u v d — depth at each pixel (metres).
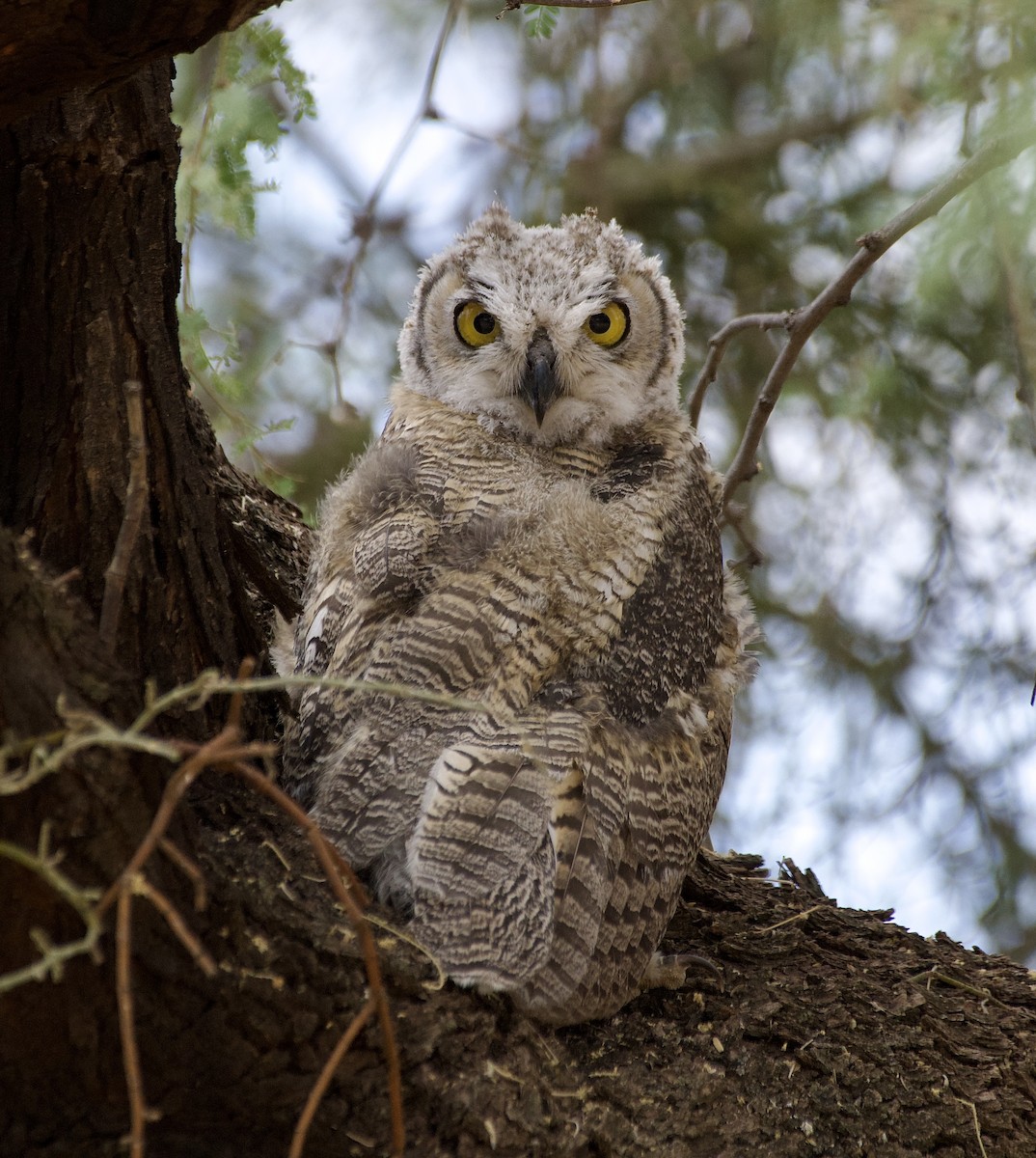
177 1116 5.83
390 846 6.70
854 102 13.89
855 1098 7.38
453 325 9.59
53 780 5.03
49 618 5.27
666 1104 6.99
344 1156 6.07
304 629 7.76
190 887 5.61
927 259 9.42
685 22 14.10
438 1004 6.27
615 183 14.09
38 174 6.40
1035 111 8.30
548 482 8.48
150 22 5.29
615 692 7.48
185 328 8.71
